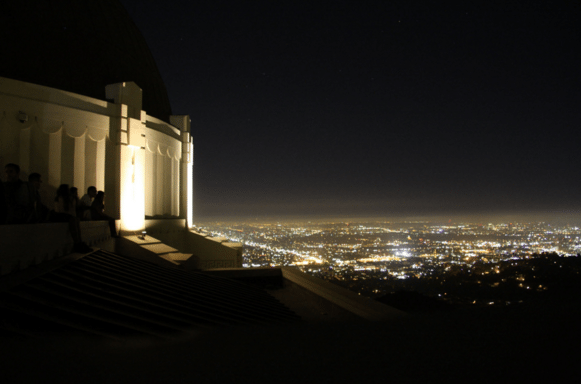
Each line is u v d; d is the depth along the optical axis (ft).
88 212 28.14
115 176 33.12
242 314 15.15
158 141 41.14
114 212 32.96
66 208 22.65
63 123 29.09
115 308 11.94
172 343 7.80
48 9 34.58
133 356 6.87
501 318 7.92
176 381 5.71
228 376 5.78
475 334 7.19
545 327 7.30
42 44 32.55
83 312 10.68
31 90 27.27
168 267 26.14
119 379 5.68
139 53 46.16
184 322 11.52
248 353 6.89
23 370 6.08
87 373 5.98
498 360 5.93
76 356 6.84
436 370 5.81
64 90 31.60
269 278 29.53
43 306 10.28
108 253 24.56
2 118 25.55
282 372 5.99
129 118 34.24
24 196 18.01
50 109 28.30
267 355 6.80
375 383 5.46
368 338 7.41
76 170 29.99
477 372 5.62
